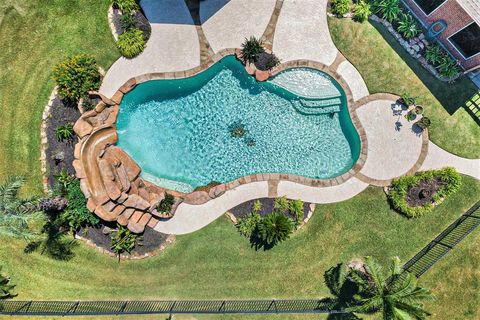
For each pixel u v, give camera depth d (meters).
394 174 22.81
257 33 22.34
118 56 22.20
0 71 22.23
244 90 22.97
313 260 22.72
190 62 22.25
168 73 22.20
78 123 21.28
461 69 22.42
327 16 22.45
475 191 22.94
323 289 22.72
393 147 22.80
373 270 19.45
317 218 22.75
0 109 22.27
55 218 21.64
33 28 22.19
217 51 22.23
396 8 21.88
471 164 22.88
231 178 23.02
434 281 23.00
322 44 22.52
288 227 21.11
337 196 22.77
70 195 21.22
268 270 22.70
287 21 22.39
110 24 22.19
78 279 22.47
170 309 22.58
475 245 23.09
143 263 22.50
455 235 22.81
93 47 22.25
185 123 23.12
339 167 23.14
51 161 22.17
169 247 22.53
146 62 22.19
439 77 22.69
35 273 22.42
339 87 22.72
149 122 23.02
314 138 23.05
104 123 21.78
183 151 23.12
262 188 22.58
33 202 19.78
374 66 22.67
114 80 22.17
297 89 22.84
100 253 22.42
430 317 22.94
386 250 22.86
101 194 21.09
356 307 19.39
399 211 22.78
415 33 22.28
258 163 23.14
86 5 22.16
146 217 22.14
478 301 22.98
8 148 22.28
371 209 22.84
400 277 20.05
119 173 21.42
